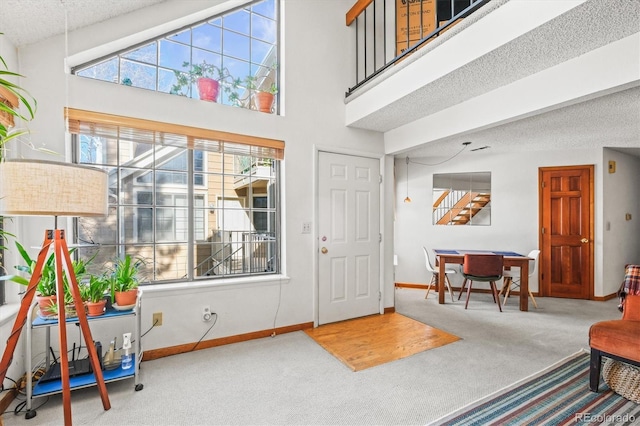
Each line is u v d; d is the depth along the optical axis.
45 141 2.27
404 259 5.53
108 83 2.45
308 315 3.34
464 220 5.25
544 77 2.20
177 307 2.69
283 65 3.22
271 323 3.12
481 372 2.38
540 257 4.89
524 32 1.74
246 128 3.01
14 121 2.10
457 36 2.17
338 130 3.55
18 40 2.17
